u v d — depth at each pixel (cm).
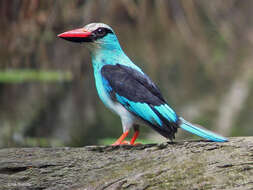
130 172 638
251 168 612
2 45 1358
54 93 1644
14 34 1343
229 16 1942
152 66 1766
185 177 607
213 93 1881
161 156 665
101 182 628
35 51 1416
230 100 1819
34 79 1495
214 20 1814
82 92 1644
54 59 1500
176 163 638
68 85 1641
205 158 641
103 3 1415
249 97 1845
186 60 1875
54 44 1470
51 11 1341
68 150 717
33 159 690
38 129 1445
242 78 1959
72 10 1388
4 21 1330
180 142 702
